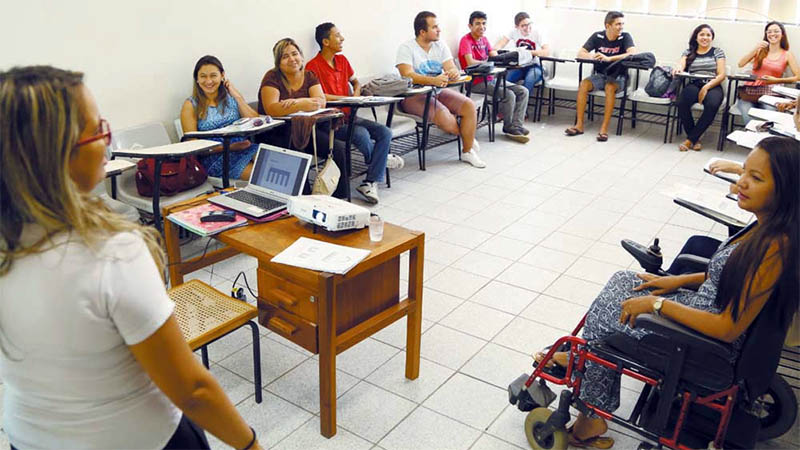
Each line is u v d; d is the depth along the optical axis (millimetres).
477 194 4777
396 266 2420
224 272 3508
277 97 4297
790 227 1695
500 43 6832
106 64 3721
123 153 3215
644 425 2031
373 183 4617
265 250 2244
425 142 5246
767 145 1742
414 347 2566
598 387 2102
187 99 4031
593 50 6543
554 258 3736
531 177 5168
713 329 1801
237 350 2816
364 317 2344
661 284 2221
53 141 924
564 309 3178
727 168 2775
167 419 1182
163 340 1049
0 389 2432
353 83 5074
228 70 4418
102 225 995
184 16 4059
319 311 2117
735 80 5910
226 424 1179
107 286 982
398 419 2395
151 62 3943
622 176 5203
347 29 5223
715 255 1995
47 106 917
